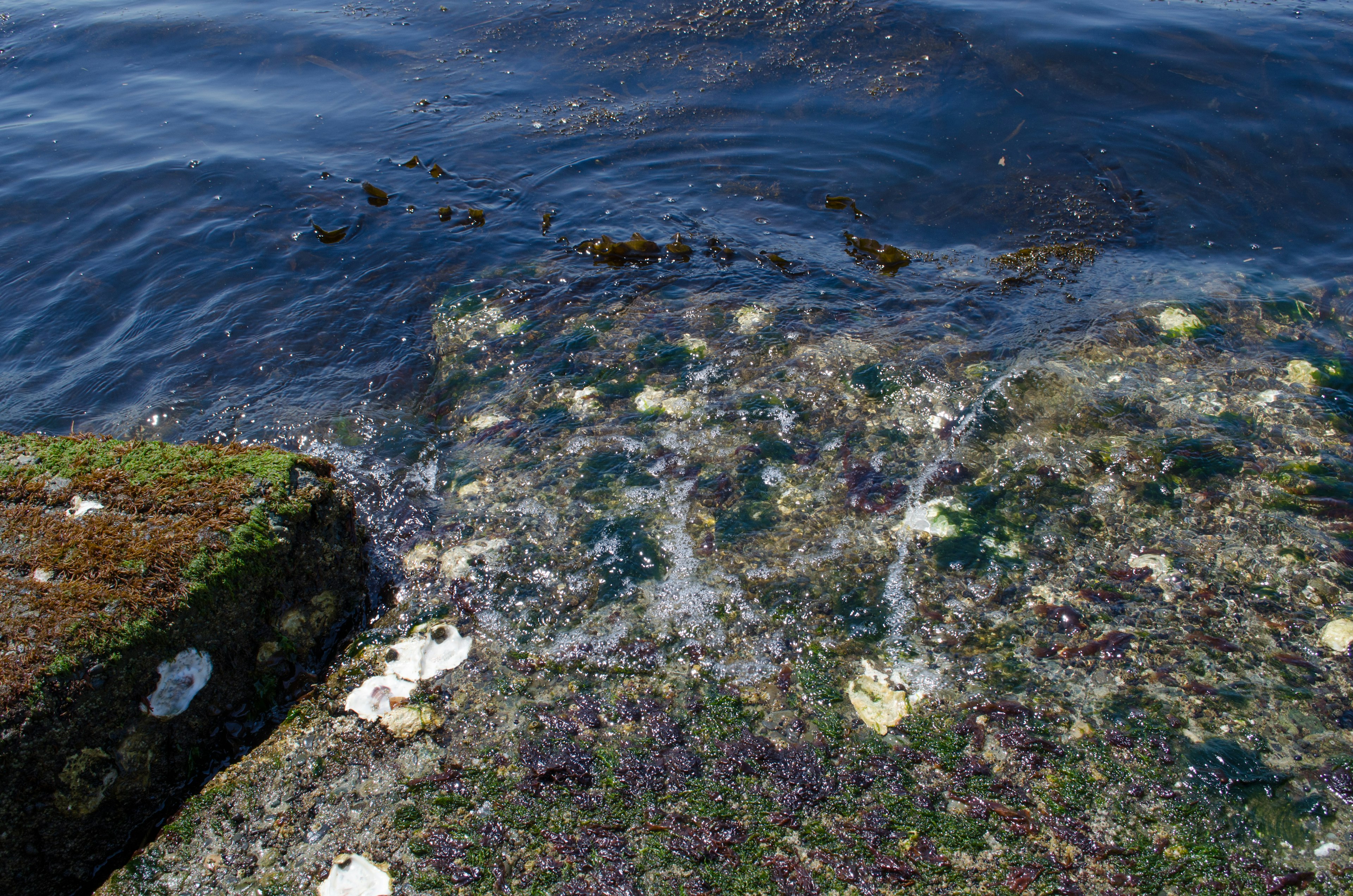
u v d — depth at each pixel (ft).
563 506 12.28
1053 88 22.79
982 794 8.71
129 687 8.37
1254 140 20.48
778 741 9.24
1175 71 22.89
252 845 8.41
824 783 8.85
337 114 24.52
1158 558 11.16
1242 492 12.03
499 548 11.63
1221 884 7.97
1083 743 9.09
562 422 13.91
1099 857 8.20
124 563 8.91
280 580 9.77
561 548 11.60
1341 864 8.04
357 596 10.91
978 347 14.97
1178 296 16.20
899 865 8.20
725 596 10.85
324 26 29.68
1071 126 21.47
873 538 11.57
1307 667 9.74
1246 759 8.83
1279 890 7.90
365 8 31.17
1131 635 10.17
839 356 14.84
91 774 8.14
